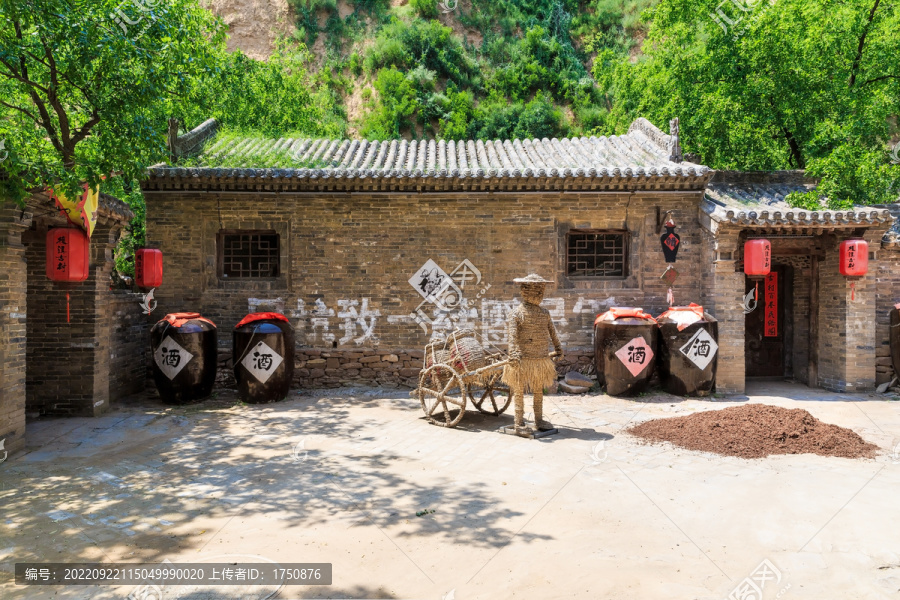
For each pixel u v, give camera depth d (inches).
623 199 398.9
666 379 374.0
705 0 579.8
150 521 183.5
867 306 380.8
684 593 139.1
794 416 276.8
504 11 1427.2
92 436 285.0
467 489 211.2
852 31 551.8
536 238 400.5
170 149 411.2
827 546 162.9
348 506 195.2
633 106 772.6
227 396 377.7
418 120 1192.8
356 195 397.7
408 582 146.0
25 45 243.9
